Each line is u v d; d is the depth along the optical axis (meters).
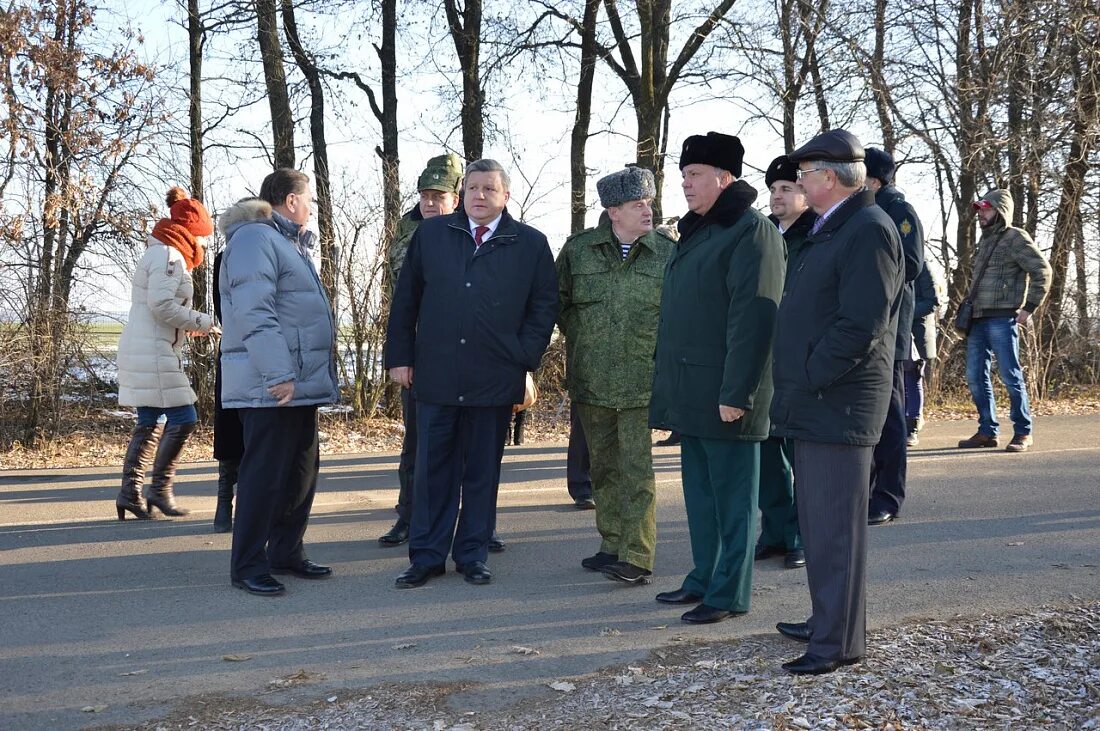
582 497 7.54
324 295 5.54
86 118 11.45
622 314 5.35
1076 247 16.06
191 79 13.72
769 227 4.73
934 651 4.10
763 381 4.73
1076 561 5.82
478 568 5.52
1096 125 15.70
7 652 4.39
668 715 3.50
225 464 6.67
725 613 4.78
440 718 3.59
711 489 5.00
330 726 3.54
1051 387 15.00
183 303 6.88
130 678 4.07
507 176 5.50
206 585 5.45
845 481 3.92
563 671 4.08
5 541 6.44
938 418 12.86
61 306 10.52
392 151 15.77
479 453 5.58
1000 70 16.19
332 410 12.50
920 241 6.56
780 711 3.47
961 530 6.61
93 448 10.41
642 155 16.98
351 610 4.99
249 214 5.34
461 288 5.40
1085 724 3.38
